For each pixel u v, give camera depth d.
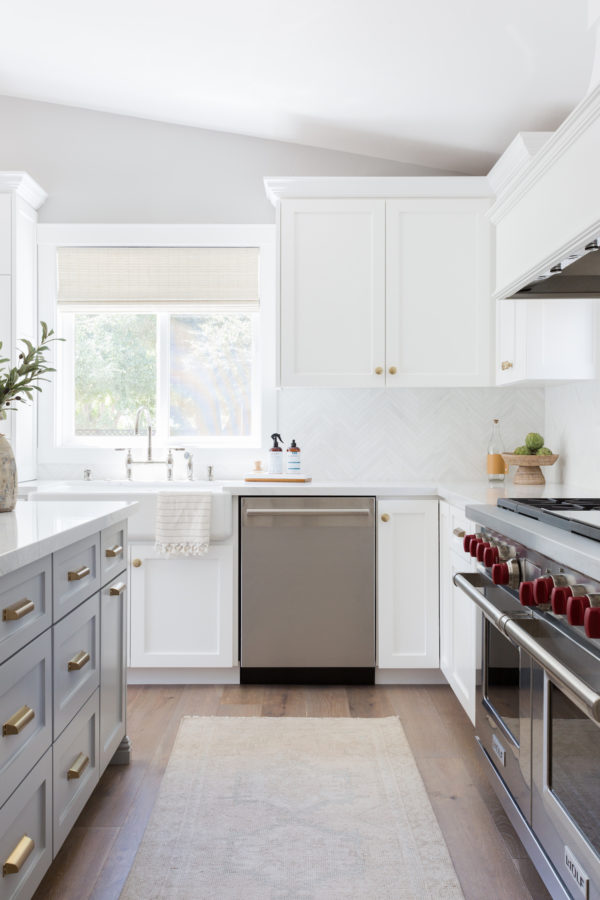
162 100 3.40
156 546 3.02
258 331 3.74
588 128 1.42
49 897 1.64
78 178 3.66
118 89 3.37
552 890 1.48
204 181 3.66
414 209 3.29
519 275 1.88
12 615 1.32
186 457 3.59
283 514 3.06
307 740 2.52
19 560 1.32
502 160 2.99
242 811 2.03
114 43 2.96
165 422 3.75
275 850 1.84
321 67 2.88
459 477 3.65
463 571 2.55
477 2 2.30
